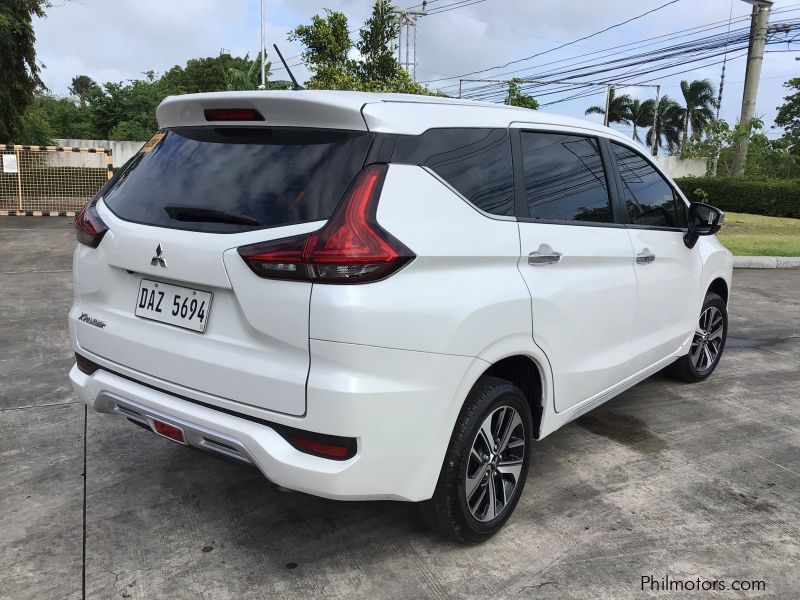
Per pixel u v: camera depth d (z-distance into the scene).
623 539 2.92
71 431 3.86
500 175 2.81
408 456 2.34
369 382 2.19
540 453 3.78
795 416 4.46
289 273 2.20
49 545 2.75
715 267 4.80
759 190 24.33
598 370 3.37
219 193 2.47
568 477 3.49
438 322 2.34
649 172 4.03
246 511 3.06
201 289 2.45
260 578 2.58
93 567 2.62
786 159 30.88
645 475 3.54
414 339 2.28
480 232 2.58
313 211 2.25
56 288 7.75
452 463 2.56
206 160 2.62
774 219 22.38
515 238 2.74
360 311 2.15
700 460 3.74
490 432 2.74
